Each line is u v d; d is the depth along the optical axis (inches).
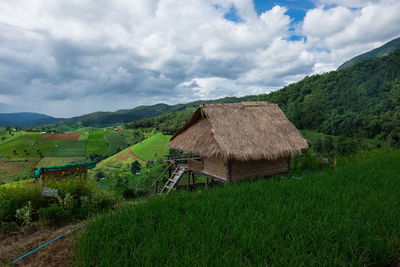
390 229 157.5
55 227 217.0
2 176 3193.9
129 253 139.3
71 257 146.6
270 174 495.8
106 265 125.7
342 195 233.0
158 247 138.0
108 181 830.5
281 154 459.5
